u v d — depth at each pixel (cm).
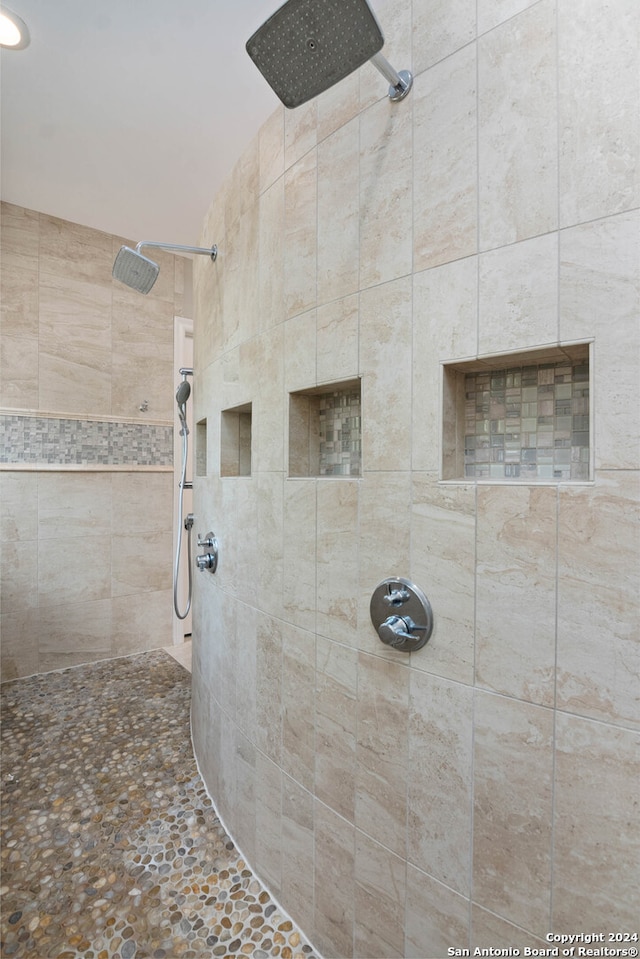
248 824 139
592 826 73
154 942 116
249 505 138
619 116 70
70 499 272
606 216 71
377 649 100
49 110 181
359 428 117
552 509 77
